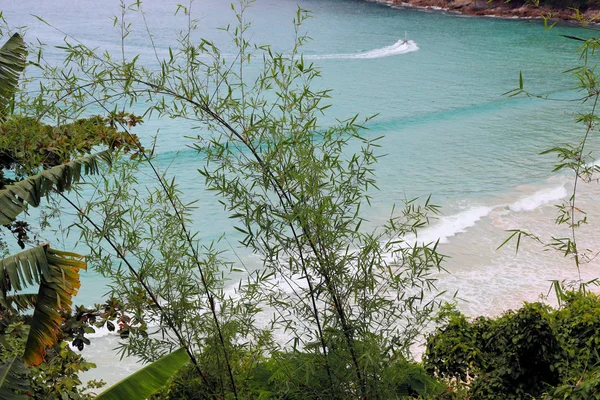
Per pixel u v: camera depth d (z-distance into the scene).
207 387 5.73
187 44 5.23
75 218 21.03
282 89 5.10
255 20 86.94
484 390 7.12
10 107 5.57
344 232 4.83
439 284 18.08
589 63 57.19
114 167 5.91
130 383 5.00
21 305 5.90
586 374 6.23
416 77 54.25
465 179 28.89
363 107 43.72
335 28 82.19
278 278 14.82
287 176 4.82
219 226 23.12
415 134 37.31
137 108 37.03
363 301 4.90
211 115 5.05
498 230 22.39
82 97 5.44
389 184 28.23
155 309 5.66
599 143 34.38
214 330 5.46
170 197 5.62
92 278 19.44
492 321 8.34
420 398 6.40
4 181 6.43
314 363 4.85
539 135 36.66
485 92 48.44
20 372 4.79
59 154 6.52
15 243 19.52
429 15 93.88
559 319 8.05
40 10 92.12
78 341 6.77
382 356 4.80
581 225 22.52
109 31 74.69
